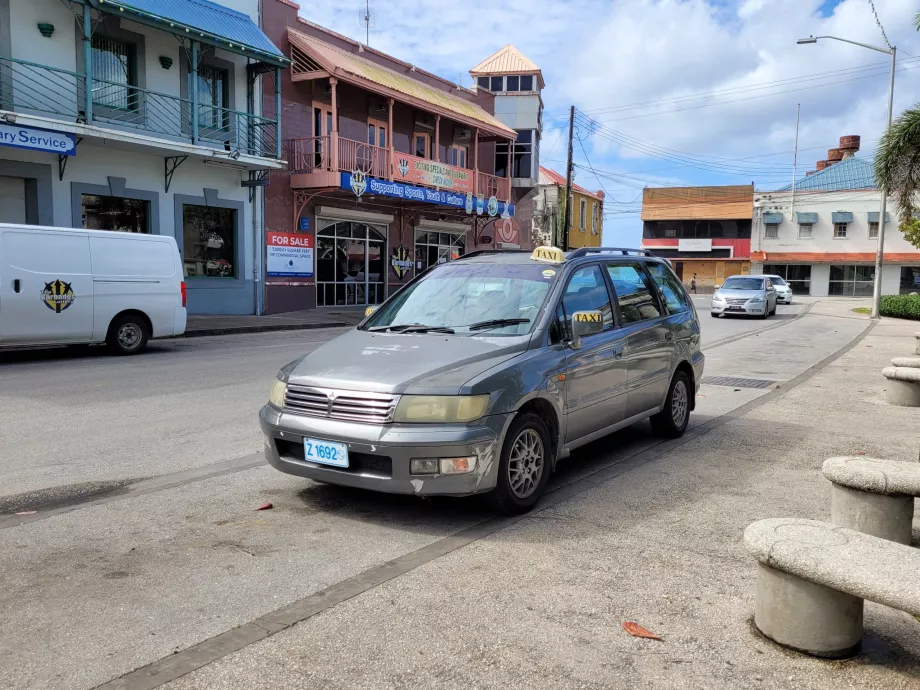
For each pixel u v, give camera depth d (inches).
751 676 109.7
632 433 277.0
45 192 625.9
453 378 168.7
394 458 162.1
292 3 858.8
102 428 270.1
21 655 113.9
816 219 1904.5
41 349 514.6
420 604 132.0
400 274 1055.0
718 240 2005.4
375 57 1008.2
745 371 461.4
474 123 1059.9
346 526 171.9
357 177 842.2
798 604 115.5
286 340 613.6
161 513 179.9
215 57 751.7
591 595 136.2
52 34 621.6
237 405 315.3
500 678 108.5
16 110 604.1
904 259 1817.2
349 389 170.4
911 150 592.1
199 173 753.0
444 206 1026.7
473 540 163.6
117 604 131.3
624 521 177.2
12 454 233.0
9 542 160.2
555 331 199.8
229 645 117.3
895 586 100.8
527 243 1350.9
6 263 426.3
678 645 118.4
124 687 105.4
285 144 853.8
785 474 220.5
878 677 109.6
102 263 468.8
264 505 185.0
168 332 508.1
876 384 406.0
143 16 629.0
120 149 674.2
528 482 183.3
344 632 121.7
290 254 866.1
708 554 156.5
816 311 1206.3
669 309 266.1
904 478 148.0
